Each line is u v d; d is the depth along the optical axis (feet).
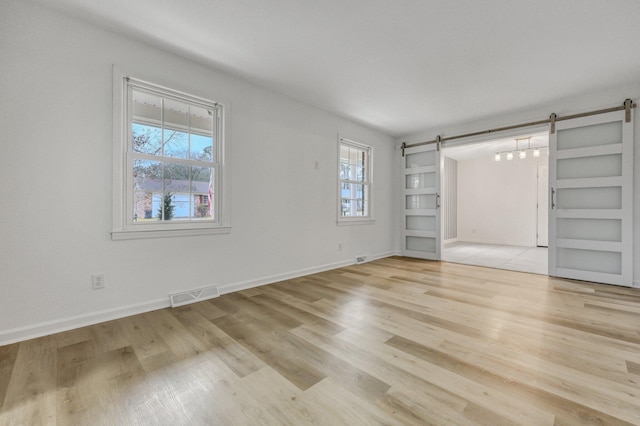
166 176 8.91
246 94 10.55
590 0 6.39
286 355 5.81
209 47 8.38
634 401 4.35
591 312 8.13
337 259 14.39
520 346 6.14
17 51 6.43
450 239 25.84
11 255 6.37
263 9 6.77
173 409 4.27
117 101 7.68
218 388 4.76
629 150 10.68
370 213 16.51
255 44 8.23
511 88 11.03
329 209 13.88
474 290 10.38
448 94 11.59
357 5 6.63
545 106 12.73
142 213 8.44
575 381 4.88
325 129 13.61
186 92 8.98
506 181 24.32
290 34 7.75
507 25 7.32
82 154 7.22
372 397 4.51
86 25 7.25
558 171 12.32
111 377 5.07
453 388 4.72
